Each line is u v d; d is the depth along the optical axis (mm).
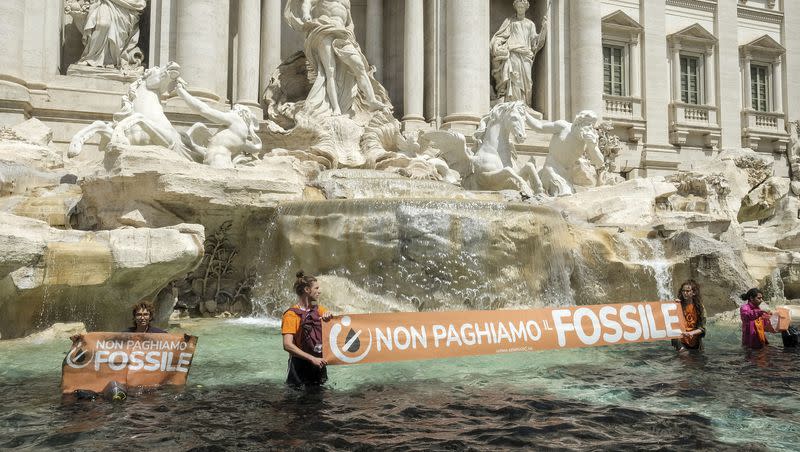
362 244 12414
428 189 16828
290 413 6051
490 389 7047
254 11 23078
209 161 15922
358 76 23125
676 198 18391
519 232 13094
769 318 9805
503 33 27188
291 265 12812
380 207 12562
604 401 6605
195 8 21531
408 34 25062
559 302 13578
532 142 25984
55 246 9719
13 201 13164
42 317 9953
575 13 27562
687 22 32469
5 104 19031
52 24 20938
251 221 13359
